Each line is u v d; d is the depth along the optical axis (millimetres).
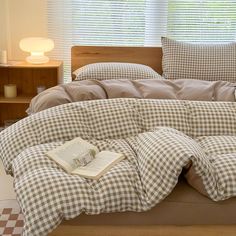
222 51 2951
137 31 3447
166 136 1310
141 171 1239
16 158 1388
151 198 1161
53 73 3354
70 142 1444
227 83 2389
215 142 1456
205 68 2895
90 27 3420
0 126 3375
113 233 1201
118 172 1225
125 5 3361
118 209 1162
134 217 1202
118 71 2721
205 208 1209
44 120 1596
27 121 1621
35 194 1112
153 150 1241
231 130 1682
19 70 3344
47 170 1225
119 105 1711
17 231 1761
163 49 3027
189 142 1276
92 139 1584
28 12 3332
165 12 3385
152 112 1700
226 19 3410
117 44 3480
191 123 1693
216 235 1214
